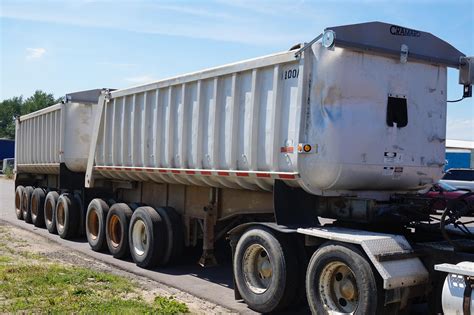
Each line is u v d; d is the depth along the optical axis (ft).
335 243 18.86
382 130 21.20
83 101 43.80
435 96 22.86
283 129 21.86
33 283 24.94
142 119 32.40
